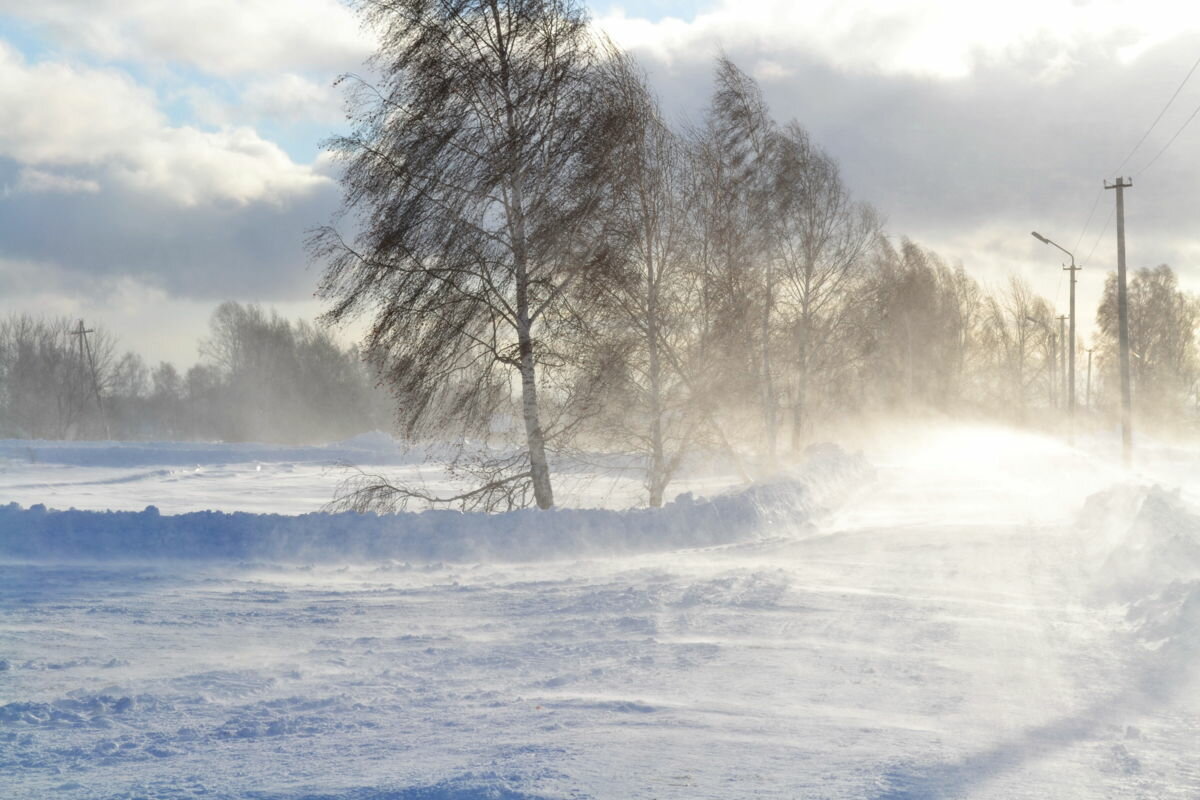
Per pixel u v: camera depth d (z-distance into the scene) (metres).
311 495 38.06
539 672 6.99
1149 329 88.31
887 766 4.58
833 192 32.12
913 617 8.93
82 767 4.91
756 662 7.17
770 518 17.42
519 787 4.25
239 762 4.93
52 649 7.96
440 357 18.19
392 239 17.69
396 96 18.16
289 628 8.91
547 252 18.39
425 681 6.77
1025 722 5.48
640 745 5.01
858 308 33.50
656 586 10.84
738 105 29.39
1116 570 10.88
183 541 14.65
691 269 23.09
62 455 53.97
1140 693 6.18
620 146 19.34
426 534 15.23
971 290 84.31
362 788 4.35
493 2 18.36
